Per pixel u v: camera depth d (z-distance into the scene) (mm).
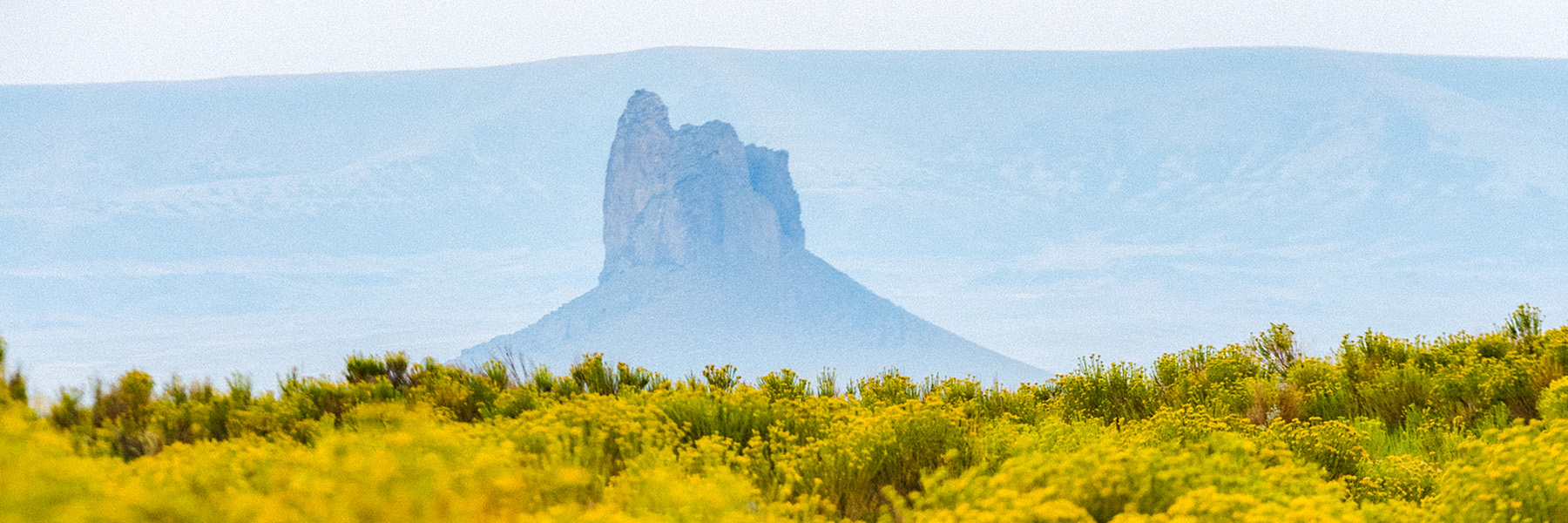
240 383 14969
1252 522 6324
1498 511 7844
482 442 8844
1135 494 7418
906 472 10406
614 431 10125
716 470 8078
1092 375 18719
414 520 4758
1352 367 19031
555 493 7023
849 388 17469
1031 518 6270
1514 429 9305
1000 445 10734
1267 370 19234
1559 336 17375
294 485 4734
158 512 4676
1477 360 17641
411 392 15688
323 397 14875
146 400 13945
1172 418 12234
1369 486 10898
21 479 3930
